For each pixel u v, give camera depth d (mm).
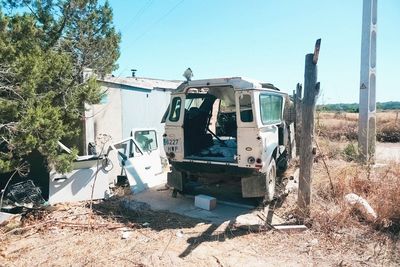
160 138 11414
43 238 4484
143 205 5879
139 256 3961
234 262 3840
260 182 5688
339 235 4539
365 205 5180
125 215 5496
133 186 7109
